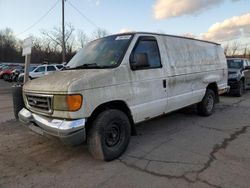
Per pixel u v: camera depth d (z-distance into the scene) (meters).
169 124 5.96
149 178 3.28
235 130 5.41
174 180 3.21
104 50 4.36
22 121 4.18
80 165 3.73
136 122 4.26
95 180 3.27
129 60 4.07
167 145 4.52
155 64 4.61
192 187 3.03
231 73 10.57
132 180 3.24
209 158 3.88
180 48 5.39
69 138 3.36
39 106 3.74
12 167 3.70
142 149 4.34
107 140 3.78
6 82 24.20
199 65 6.00
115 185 3.12
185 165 3.65
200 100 6.28
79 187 3.10
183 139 4.84
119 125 3.92
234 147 4.35
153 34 4.76
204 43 6.49
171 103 4.97
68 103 3.31
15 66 28.09
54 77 3.85
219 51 7.23
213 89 6.95
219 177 3.26
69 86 3.31
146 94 4.33
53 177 3.37
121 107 4.11
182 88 5.31
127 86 3.98
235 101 9.43
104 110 3.80
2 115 7.23
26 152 4.27
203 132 5.29
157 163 3.74
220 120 6.31
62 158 4.00
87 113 3.45
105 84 3.66
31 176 3.41
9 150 4.36
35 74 18.48
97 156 3.75
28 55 6.23
